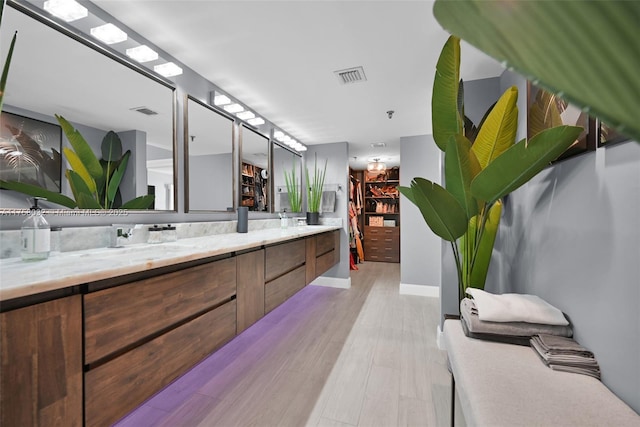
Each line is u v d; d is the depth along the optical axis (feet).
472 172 4.76
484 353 3.63
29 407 2.55
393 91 8.26
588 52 0.56
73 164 4.82
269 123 11.01
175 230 6.27
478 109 7.32
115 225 5.09
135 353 3.51
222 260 5.14
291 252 7.98
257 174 10.30
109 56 5.34
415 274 12.62
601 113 0.54
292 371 6.30
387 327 8.79
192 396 5.43
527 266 5.27
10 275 2.80
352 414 4.95
